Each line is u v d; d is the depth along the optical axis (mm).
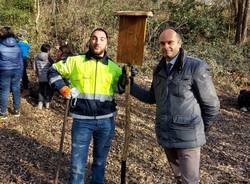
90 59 3727
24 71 8578
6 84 6625
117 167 5184
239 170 5586
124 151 3979
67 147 5719
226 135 7348
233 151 6426
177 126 3361
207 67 3334
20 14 13062
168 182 4895
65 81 4004
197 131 3369
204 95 3301
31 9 13750
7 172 4684
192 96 3340
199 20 14773
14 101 6840
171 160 3742
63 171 4867
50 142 5828
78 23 12664
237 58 13625
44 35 12602
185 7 15008
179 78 3312
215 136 7180
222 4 16250
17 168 4816
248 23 16469
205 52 13367
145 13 3598
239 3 15562
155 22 13766
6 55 6473
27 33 12188
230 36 15789
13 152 5289
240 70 13062
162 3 15055
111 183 4715
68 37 12523
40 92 7562
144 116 7973
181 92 3312
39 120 6910
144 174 5066
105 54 3791
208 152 6211
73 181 3809
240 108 9664
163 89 3406
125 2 14625
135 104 8734
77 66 3729
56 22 12789
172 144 3422
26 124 6594
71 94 3697
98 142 3873
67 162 5168
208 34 14859
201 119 3414
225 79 12477
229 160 5961
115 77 3795
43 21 12930
